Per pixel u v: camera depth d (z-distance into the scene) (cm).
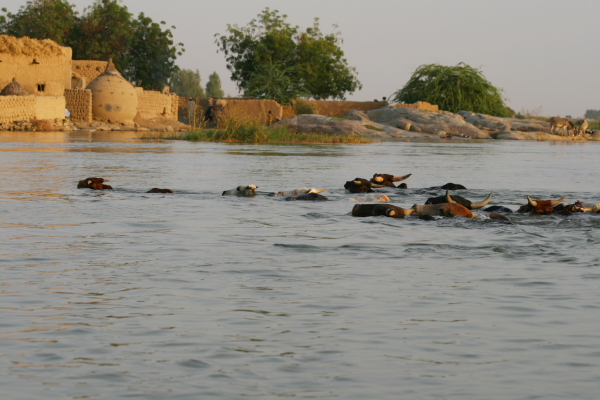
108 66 8612
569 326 709
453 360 611
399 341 658
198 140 6112
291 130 7588
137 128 8194
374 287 866
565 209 1570
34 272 921
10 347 629
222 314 739
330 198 1852
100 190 1964
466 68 9938
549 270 978
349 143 6269
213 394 534
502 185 2355
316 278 914
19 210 1528
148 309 754
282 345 643
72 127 7700
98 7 10581
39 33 10131
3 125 7006
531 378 571
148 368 585
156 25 10838
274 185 2219
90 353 617
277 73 9844
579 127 9281
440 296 825
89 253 1060
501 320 728
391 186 2155
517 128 8744
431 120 8450
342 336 671
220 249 1115
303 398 528
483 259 1055
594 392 544
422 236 1268
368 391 543
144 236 1226
